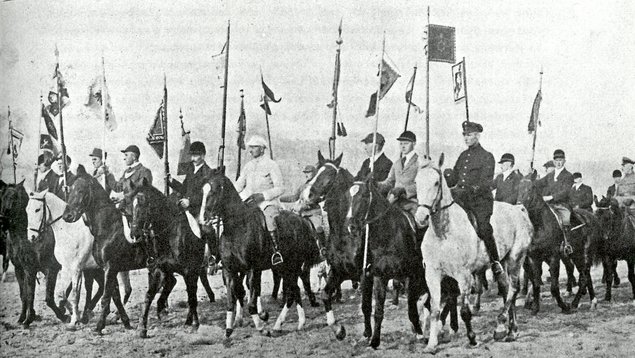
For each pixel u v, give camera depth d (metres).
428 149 8.57
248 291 8.62
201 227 6.94
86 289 8.19
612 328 7.63
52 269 7.99
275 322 7.82
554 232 8.17
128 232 7.66
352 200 6.43
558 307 8.63
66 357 6.97
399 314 8.02
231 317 7.26
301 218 7.98
